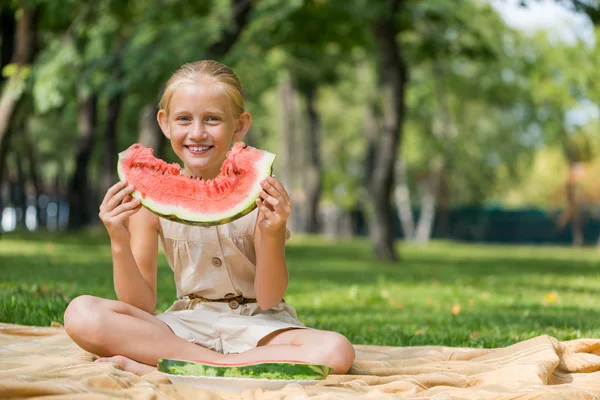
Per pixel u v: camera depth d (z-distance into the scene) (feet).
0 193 103.91
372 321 22.47
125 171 12.18
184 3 53.57
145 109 63.67
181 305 13.50
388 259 59.00
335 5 52.85
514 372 12.09
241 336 12.75
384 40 56.49
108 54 50.39
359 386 11.43
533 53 91.40
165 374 11.51
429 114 114.01
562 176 147.54
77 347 14.15
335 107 128.16
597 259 75.51
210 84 12.61
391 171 58.59
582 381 12.60
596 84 88.79
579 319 22.80
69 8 48.08
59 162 119.96
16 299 20.33
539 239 152.87
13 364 12.19
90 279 31.94
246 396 10.68
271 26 57.67
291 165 108.47
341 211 152.35
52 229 103.76
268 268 12.37
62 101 50.14
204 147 12.69
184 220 11.84
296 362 11.39
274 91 115.75
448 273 47.37
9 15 52.24
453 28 63.41
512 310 26.55
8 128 49.90
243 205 11.80
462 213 155.02
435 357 14.15
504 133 124.57
